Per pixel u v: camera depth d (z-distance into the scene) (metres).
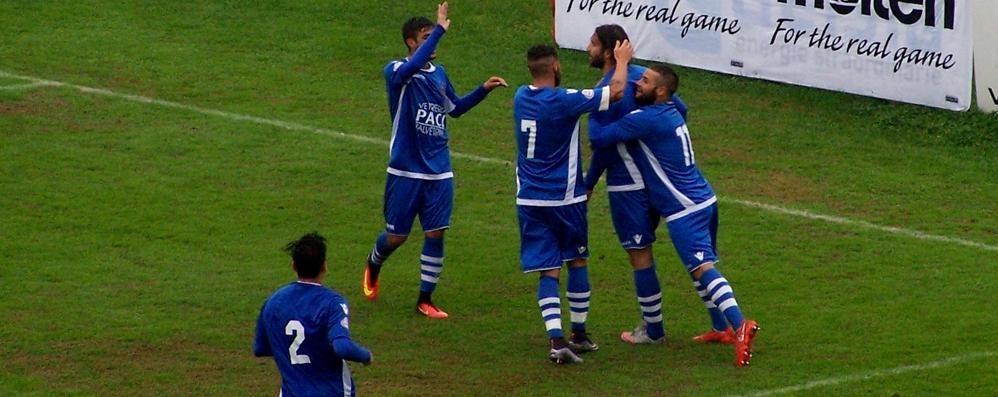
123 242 51.00
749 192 57.66
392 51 76.06
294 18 80.31
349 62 74.50
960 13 64.19
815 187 58.31
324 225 53.56
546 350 42.25
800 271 48.78
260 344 32.72
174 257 49.69
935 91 65.75
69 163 59.53
